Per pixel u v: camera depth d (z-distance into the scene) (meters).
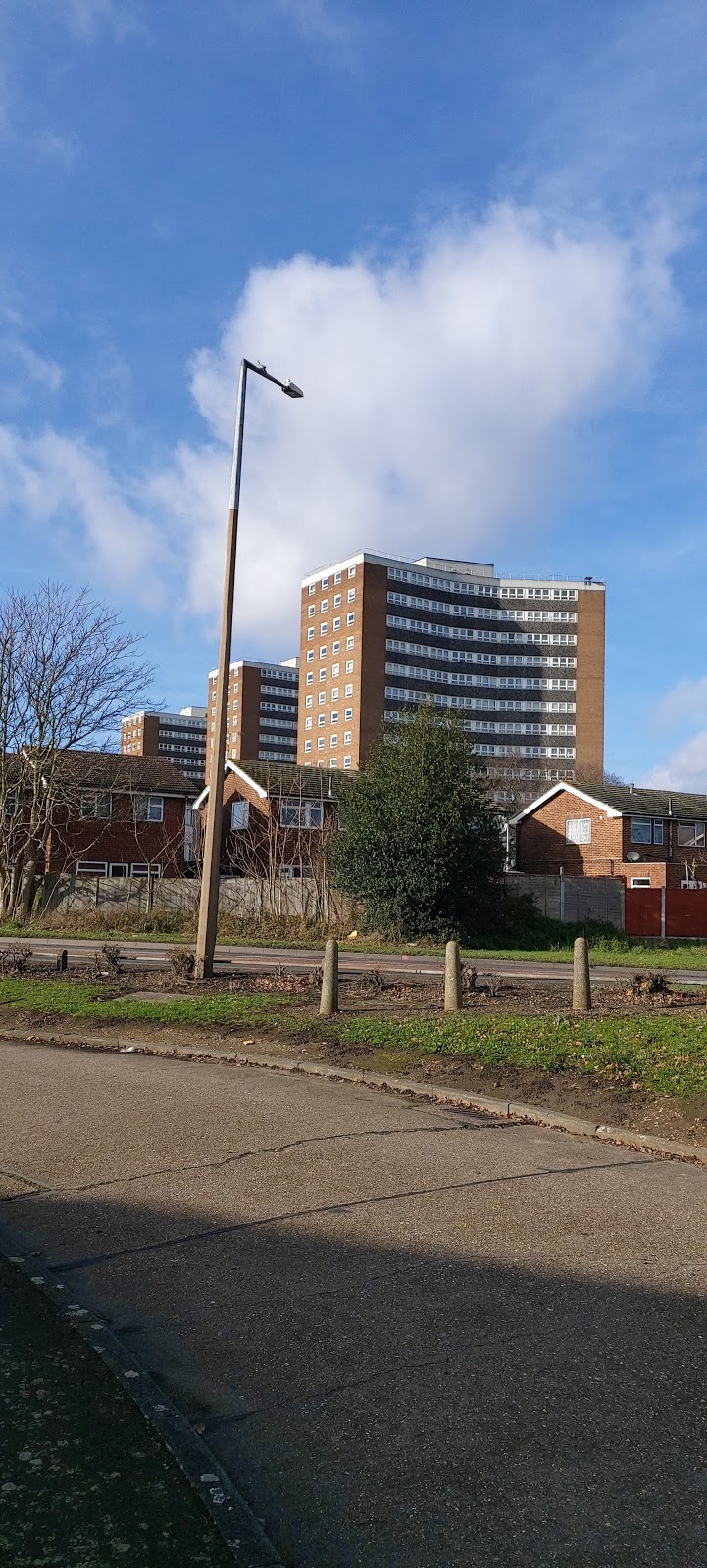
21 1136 7.84
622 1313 4.60
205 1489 3.29
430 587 111.06
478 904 32.12
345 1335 4.42
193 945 27.19
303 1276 5.07
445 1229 5.72
